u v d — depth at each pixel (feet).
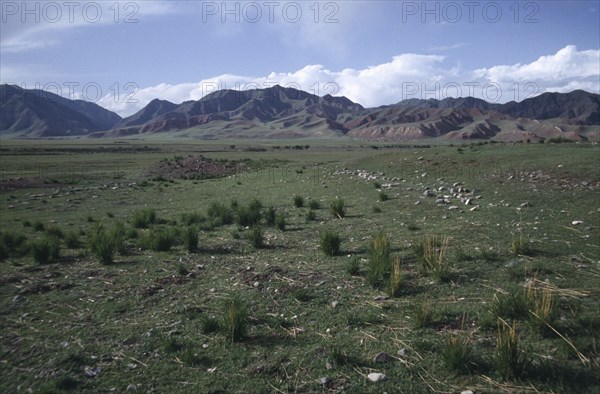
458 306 23.18
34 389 17.52
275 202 67.31
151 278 30.35
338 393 16.65
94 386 17.63
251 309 24.53
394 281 25.38
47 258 35.40
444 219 44.37
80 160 200.95
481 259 30.12
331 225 46.37
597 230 35.45
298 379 17.69
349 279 28.53
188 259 34.99
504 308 21.40
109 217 61.67
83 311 24.86
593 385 16.03
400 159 95.35
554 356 17.90
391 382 17.13
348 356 19.15
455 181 68.54
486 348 18.90
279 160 164.76
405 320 22.18
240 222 49.24
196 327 22.45
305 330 21.83
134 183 111.96
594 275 26.03
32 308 25.36
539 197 50.70
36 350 20.52
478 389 16.35
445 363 17.85
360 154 216.74
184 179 126.21
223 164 148.05
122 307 25.32
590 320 20.02
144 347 20.58
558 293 23.57
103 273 31.68
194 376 18.15
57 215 64.90
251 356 19.53
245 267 32.22
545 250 31.19
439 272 26.91
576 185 53.93
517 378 16.74
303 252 35.91
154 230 47.09
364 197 63.62
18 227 54.49
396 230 41.39
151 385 17.61
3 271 32.63
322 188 78.02
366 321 22.34
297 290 26.61
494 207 47.83
